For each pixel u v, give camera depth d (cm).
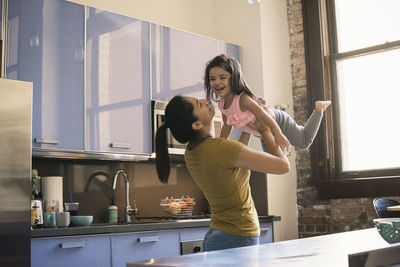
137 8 446
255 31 475
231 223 199
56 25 339
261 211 454
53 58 334
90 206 385
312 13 486
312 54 484
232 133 452
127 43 379
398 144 440
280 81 484
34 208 316
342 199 459
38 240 281
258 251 131
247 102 224
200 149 202
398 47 441
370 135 455
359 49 461
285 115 252
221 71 225
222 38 500
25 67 319
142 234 333
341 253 125
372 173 450
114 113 364
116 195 402
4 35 311
